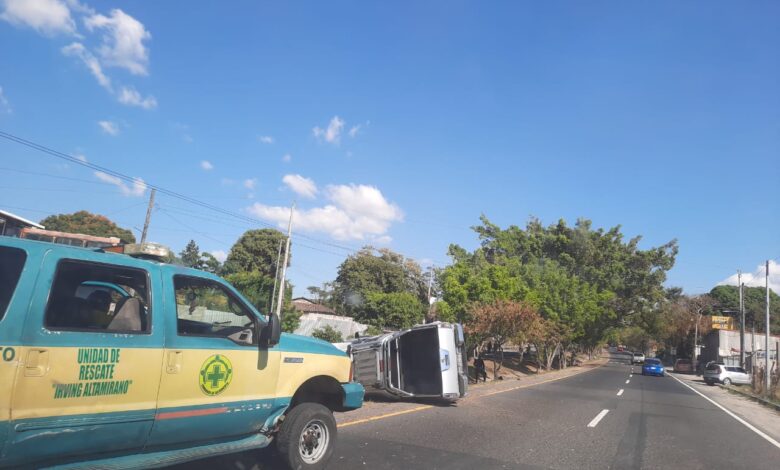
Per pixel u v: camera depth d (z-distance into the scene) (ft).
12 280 14.14
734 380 131.34
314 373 22.00
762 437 43.27
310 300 214.90
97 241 30.12
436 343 49.39
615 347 543.80
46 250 14.94
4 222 76.95
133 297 16.83
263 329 20.13
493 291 94.02
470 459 26.94
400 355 50.34
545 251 174.91
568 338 140.46
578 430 38.83
